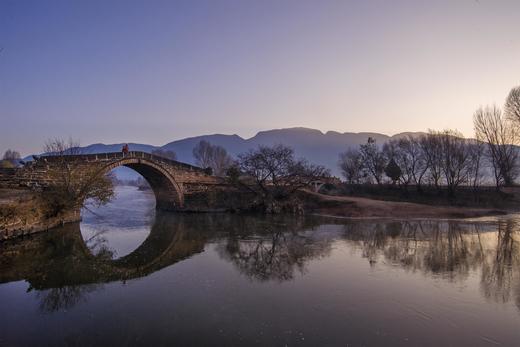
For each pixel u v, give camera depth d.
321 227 39.97
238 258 25.52
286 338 13.08
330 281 19.98
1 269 22.64
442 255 26.42
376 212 50.44
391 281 20.03
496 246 29.89
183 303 16.55
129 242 31.92
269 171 56.06
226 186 59.84
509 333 13.72
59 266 23.53
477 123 71.31
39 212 34.88
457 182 67.75
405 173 81.25
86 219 46.59
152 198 91.75
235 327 13.98
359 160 89.62
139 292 18.17
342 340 12.97
